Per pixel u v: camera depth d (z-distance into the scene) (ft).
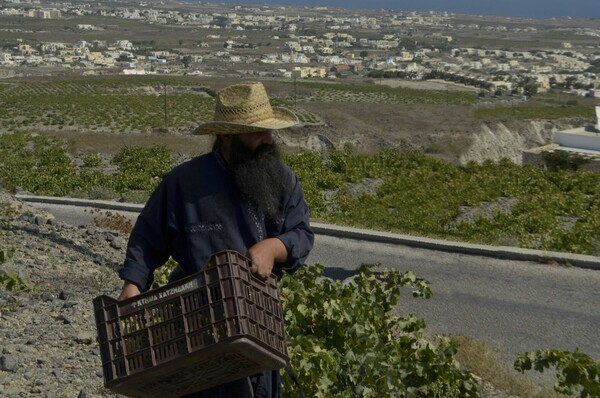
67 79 419.74
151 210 13.87
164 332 12.06
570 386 25.45
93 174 97.19
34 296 31.81
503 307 41.65
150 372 12.01
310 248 13.85
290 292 24.44
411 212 75.87
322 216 68.39
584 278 46.83
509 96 492.13
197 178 13.60
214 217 13.46
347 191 90.68
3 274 30.83
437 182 96.02
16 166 115.65
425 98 422.82
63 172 104.06
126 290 13.52
